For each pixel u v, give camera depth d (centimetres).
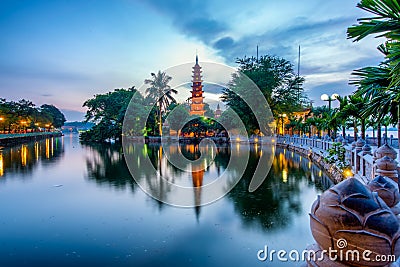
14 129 4344
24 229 546
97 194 815
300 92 3062
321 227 120
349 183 121
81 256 435
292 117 2959
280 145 2434
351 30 204
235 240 481
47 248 463
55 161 1644
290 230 520
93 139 4019
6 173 1205
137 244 473
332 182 922
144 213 631
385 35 198
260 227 537
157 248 458
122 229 540
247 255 429
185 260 417
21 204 717
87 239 497
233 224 554
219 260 414
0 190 877
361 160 671
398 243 111
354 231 110
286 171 1153
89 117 4319
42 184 965
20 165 1469
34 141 4359
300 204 682
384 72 312
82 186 928
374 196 118
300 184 906
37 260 423
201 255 428
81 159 1744
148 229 537
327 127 1338
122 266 403
